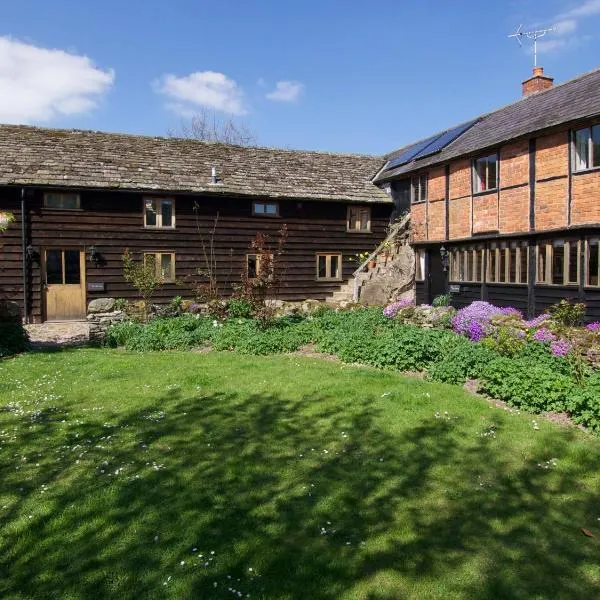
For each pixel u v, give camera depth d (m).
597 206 11.59
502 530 3.92
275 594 3.23
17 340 11.48
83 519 4.05
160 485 4.58
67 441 5.61
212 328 12.45
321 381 7.91
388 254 18.67
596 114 11.16
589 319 11.78
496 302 14.77
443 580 3.37
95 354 10.73
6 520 4.04
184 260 17.97
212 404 6.86
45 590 3.27
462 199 16.05
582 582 3.35
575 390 6.34
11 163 15.98
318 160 22.23
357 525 3.98
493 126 15.85
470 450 5.30
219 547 3.70
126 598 3.19
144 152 18.88
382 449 5.35
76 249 16.72
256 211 18.95
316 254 19.81
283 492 4.47
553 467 4.93
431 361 8.83
